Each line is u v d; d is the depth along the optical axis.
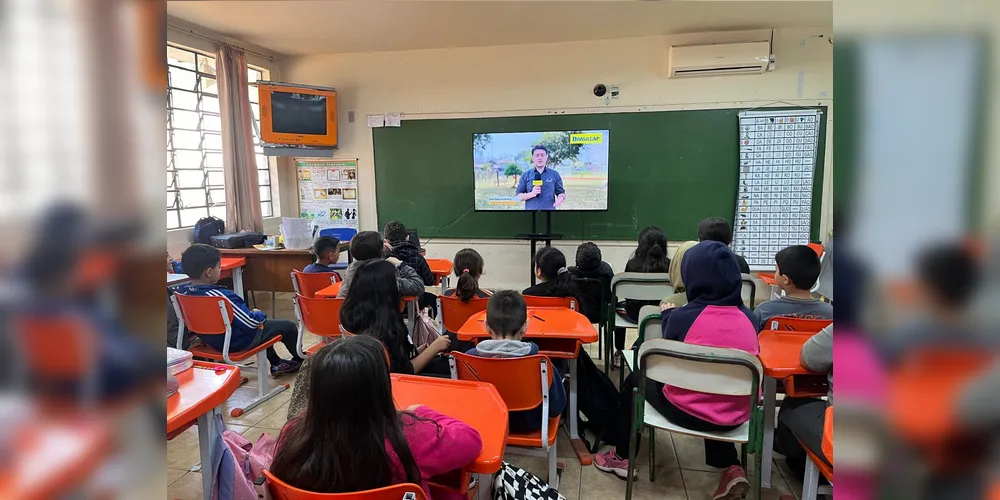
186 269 2.64
